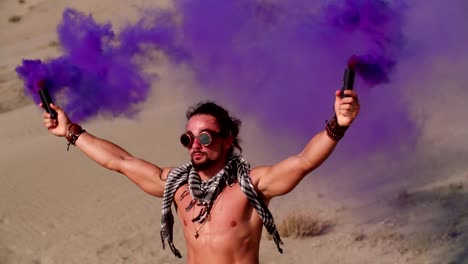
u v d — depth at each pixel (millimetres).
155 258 8758
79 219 10852
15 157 16250
